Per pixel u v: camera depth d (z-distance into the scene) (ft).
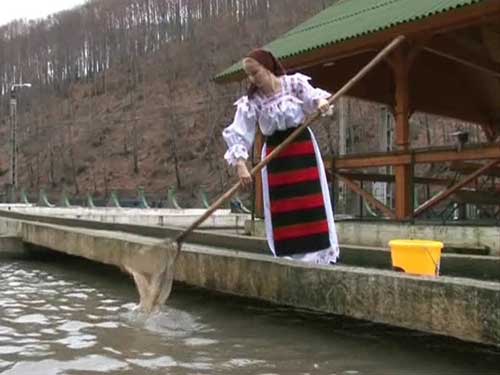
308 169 16.96
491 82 49.88
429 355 14.65
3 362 14.52
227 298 20.99
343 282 15.99
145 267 19.29
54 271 31.55
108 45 256.93
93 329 17.65
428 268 17.74
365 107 139.54
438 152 31.68
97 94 244.42
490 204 41.06
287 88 16.44
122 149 211.41
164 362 14.29
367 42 33.01
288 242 17.16
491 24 33.45
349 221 33.58
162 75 227.81
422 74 48.06
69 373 13.61
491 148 29.63
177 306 20.36
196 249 21.43
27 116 256.11
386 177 40.57
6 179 232.94
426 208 33.22
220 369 13.73
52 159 219.61
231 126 16.56
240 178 16.47
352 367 13.83
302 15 184.14
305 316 18.51
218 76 41.65
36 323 18.60
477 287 13.30
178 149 194.59
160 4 244.63
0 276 29.71
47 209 87.76
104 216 73.51
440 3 30.55
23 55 274.77
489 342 13.07
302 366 13.92
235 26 212.64
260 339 16.26
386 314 15.07
